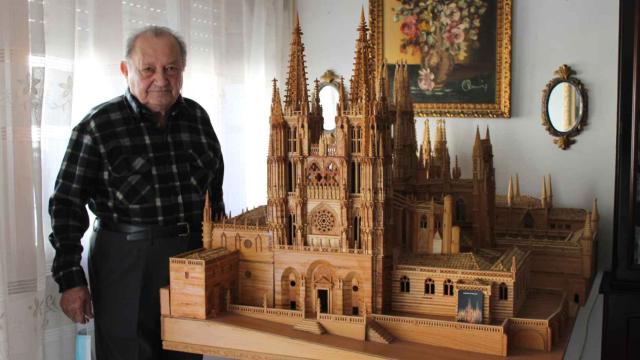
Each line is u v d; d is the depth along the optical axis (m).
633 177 5.14
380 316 4.73
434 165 7.00
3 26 4.50
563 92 7.53
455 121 8.19
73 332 5.45
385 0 8.35
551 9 7.58
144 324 5.17
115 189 5.01
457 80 8.06
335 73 8.84
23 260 4.70
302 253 5.03
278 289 5.14
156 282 5.18
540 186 7.80
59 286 4.92
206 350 4.89
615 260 5.27
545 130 7.72
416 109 8.29
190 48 6.93
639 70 5.09
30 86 4.74
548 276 5.81
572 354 6.69
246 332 4.74
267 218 5.20
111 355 5.20
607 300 5.31
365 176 4.79
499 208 7.27
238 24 7.79
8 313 4.61
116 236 5.08
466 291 4.52
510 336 4.50
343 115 4.88
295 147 5.07
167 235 5.20
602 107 7.41
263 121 8.67
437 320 4.55
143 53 4.83
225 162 7.64
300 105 5.13
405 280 4.95
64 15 5.21
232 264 5.24
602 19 7.35
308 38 8.98
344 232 4.91
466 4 7.95
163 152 5.18
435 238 5.32
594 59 7.41
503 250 5.87
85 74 5.71
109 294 5.11
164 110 5.14
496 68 7.86
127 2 6.04
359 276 4.88
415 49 8.24
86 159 4.88
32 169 4.77
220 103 7.49
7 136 4.57
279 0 8.88
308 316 4.91
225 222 5.47
